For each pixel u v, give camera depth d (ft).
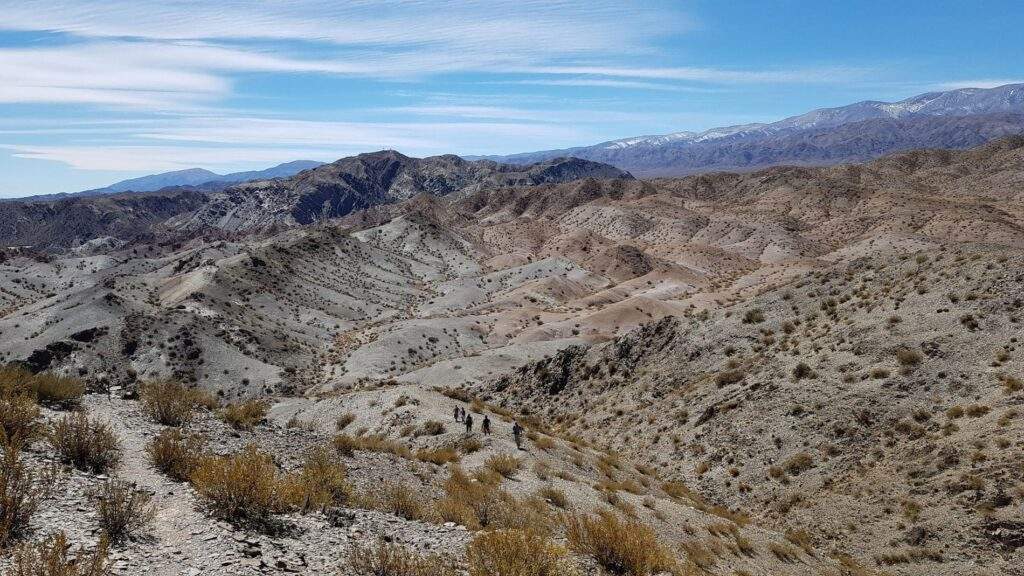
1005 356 95.76
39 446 34.99
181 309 398.01
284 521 31.78
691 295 484.74
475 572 27.73
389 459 63.00
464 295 648.38
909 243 538.47
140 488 32.09
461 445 86.79
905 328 114.83
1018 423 81.25
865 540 77.92
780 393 115.65
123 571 22.61
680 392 140.87
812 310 145.59
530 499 57.36
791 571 63.82
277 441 54.75
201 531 27.68
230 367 339.57
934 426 90.58
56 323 371.76
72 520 26.03
